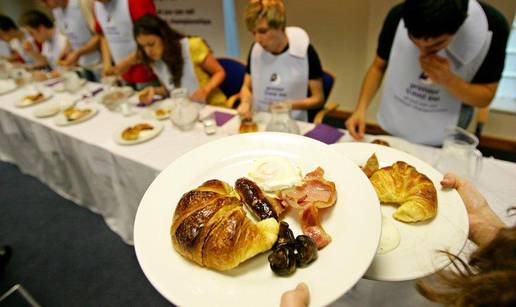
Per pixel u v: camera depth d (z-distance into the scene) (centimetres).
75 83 227
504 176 102
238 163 81
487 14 127
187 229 57
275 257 53
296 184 70
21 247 211
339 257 54
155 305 166
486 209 73
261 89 199
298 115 188
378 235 55
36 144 215
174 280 54
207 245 55
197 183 76
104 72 244
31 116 195
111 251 199
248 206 66
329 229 61
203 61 218
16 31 338
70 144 173
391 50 158
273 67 187
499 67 133
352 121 147
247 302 50
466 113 154
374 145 96
